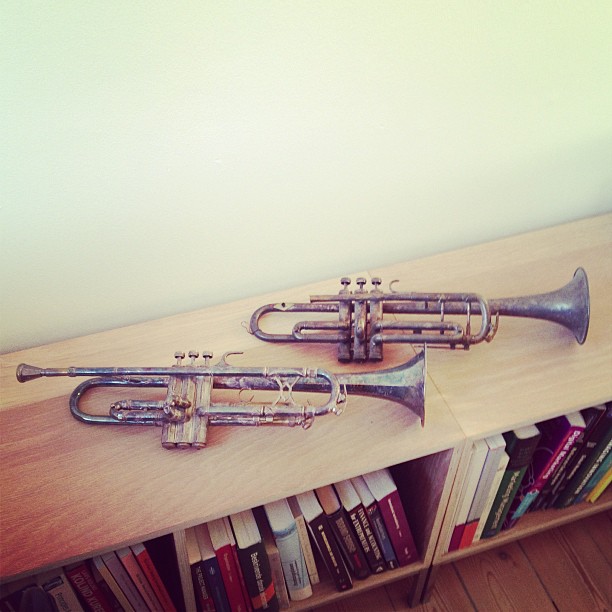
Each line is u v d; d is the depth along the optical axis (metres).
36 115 0.95
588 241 1.33
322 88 1.05
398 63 1.06
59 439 1.03
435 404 1.04
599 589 1.42
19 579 0.96
